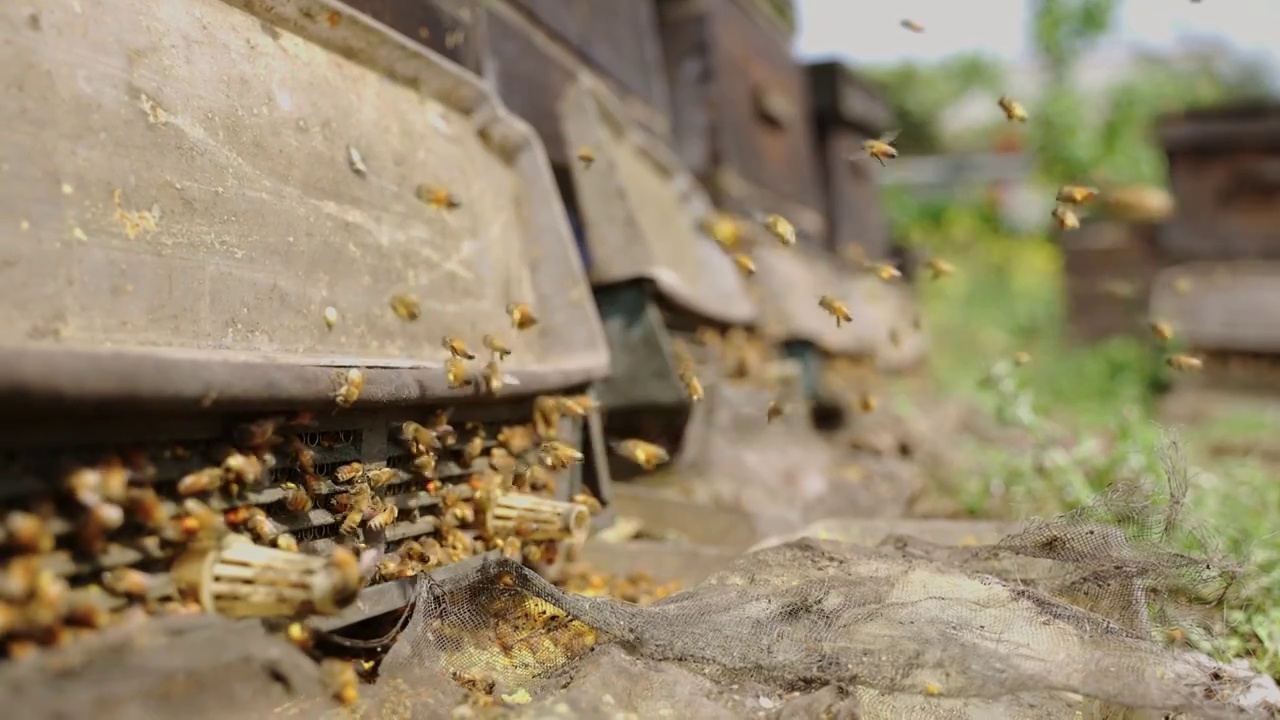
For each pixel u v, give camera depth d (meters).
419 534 0.50
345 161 0.53
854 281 1.18
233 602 0.42
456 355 0.51
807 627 0.48
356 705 0.43
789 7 1.30
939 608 0.48
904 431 0.90
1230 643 0.52
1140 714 0.46
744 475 0.72
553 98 0.78
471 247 0.58
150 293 0.44
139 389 0.40
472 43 0.68
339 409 0.46
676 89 1.03
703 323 0.77
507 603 0.49
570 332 0.61
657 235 0.76
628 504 0.70
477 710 0.45
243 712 0.41
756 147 1.13
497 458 0.53
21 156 0.42
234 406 0.43
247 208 0.48
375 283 0.52
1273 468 0.88
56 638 0.38
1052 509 0.69
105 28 0.45
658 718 0.44
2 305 0.41
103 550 0.40
